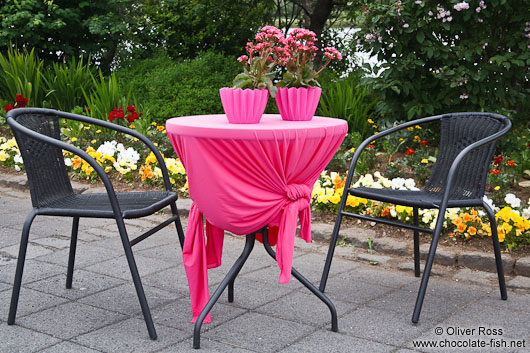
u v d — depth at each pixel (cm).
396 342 236
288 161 227
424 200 277
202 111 734
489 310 271
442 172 311
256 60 245
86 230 395
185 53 984
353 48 556
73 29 898
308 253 353
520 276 313
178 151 241
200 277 249
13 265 322
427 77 533
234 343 234
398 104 541
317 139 230
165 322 253
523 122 554
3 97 752
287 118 259
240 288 295
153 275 312
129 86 792
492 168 446
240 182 226
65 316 257
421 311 269
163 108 728
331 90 630
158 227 260
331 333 244
